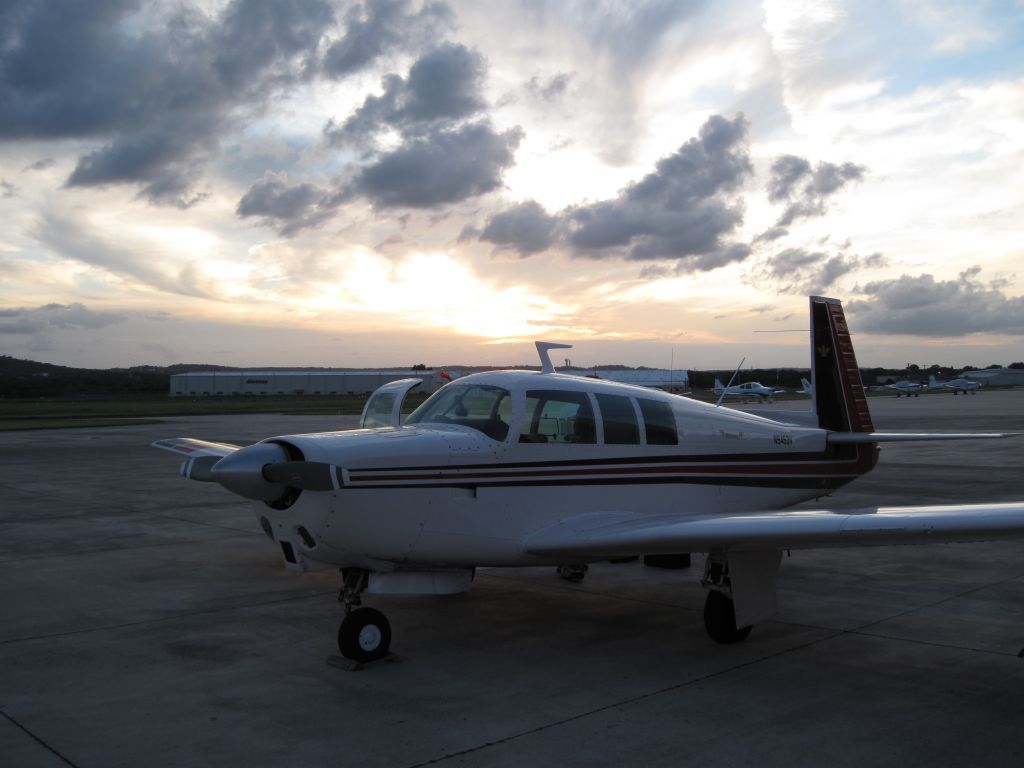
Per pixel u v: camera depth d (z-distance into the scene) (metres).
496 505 5.22
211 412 48.44
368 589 5.09
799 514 4.71
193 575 7.44
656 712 4.09
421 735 3.80
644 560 8.06
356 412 46.69
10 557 8.23
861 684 4.53
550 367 6.26
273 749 3.64
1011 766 3.48
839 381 7.76
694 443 6.29
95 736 3.79
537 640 5.42
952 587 6.98
